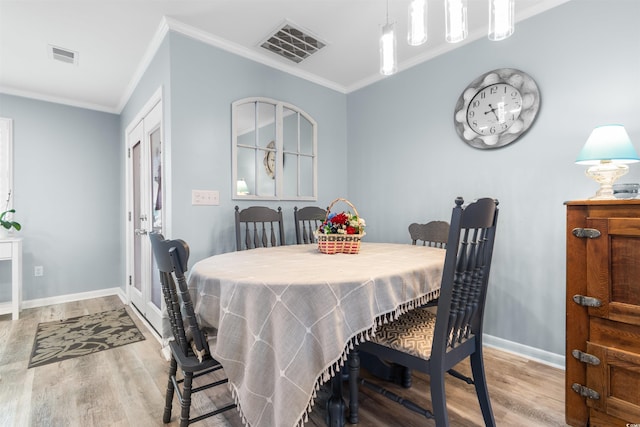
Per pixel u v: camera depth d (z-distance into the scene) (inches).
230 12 80.4
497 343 86.4
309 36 92.4
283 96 110.7
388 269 49.3
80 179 141.0
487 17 83.9
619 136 58.6
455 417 56.6
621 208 47.4
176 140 84.1
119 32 87.8
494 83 86.3
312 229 116.6
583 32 72.0
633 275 46.2
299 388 38.4
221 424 55.7
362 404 61.0
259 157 103.9
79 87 124.3
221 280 44.3
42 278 131.6
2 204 124.0
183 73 85.8
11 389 66.7
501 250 85.7
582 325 51.2
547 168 77.5
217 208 92.4
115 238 149.3
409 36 58.4
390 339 47.5
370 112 123.3
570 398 52.4
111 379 70.9
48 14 79.1
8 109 125.2
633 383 46.1
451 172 97.3
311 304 40.0
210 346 44.3
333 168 127.9
